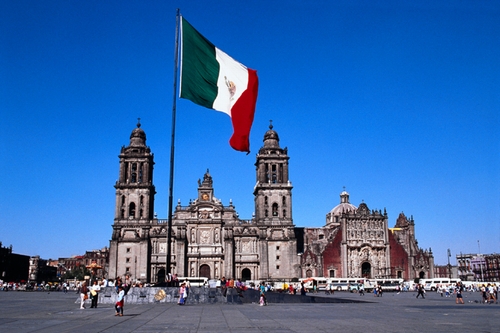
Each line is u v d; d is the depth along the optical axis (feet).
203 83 149.07
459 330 95.04
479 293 379.14
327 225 595.88
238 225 501.97
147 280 480.64
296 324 108.37
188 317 128.26
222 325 106.11
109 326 103.60
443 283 483.10
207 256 492.95
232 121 148.97
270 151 524.11
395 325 105.81
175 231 497.87
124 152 511.81
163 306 181.98
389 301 242.17
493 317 128.67
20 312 144.56
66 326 103.40
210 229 500.33
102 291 200.44
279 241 499.10
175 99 168.86
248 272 498.28
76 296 297.94
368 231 515.09
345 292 437.58
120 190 501.15
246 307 177.37
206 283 391.04
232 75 152.05
